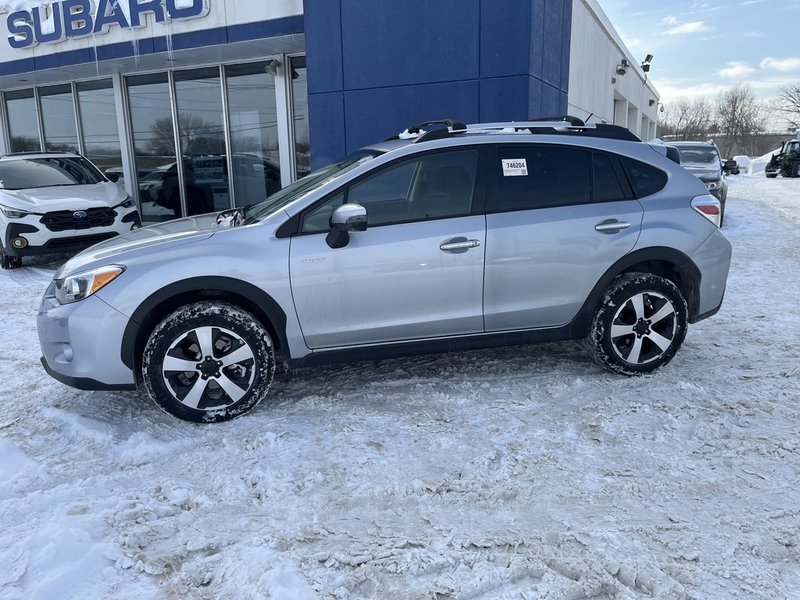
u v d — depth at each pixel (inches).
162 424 152.5
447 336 162.6
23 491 123.9
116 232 370.6
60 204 353.1
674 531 108.7
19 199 354.0
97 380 147.3
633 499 118.6
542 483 123.7
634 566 98.8
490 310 161.8
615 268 167.3
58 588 95.7
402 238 154.2
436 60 327.6
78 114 519.2
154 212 502.3
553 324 168.2
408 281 155.3
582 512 114.6
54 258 408.5
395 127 341.7
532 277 162.1
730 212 603.5
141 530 109.8
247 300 154.2
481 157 161.6
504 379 175.5
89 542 106.0
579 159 167.9
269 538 107.5
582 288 166.1
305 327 153.5
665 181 173.5
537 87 331.6
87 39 433.7
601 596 94.4
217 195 475.2
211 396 152.7
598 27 520.7
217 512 116.4
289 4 367.9
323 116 353.4
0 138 574.6
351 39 339.9
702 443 138.8
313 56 348.5
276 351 161.2
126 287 144.8
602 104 577.0
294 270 149.9
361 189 155.3
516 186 162.7
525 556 102.3
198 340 147.1
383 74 337.7
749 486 122.6
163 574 100.0
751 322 232.2
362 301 154.2
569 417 151.4
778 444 137.9
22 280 335.9
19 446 143.0
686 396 162.2
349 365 189.0
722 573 98.0
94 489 123.3
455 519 113.2
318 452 136.4
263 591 93.8
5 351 213.3
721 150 3186.5
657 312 170.9
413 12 326.3
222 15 386.3
